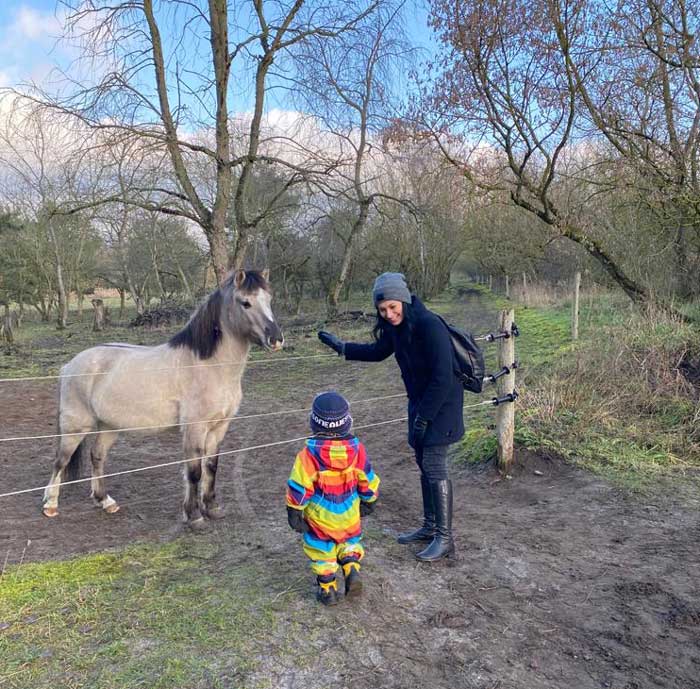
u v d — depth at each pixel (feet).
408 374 12.23
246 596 10.75
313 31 43.83
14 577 11.60
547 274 85.66
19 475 19.71
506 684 8.32
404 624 9.84
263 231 73.31
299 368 41.22
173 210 44.32
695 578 11.14
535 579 11.41
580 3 30.32
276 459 21.07
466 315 69.72
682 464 17.48
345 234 89.51
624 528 13.65
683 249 36.68
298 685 8.27
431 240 97.09
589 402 21.34
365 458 10.33
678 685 8.29
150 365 14.90
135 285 119.03
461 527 14.12
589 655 8.99
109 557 12.62
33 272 108.58
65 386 15.76
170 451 22.40
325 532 10.22
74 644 9.27
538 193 36.32
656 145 33.04
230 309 14.35
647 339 26.45
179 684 8.27
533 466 17.85
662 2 31.42
